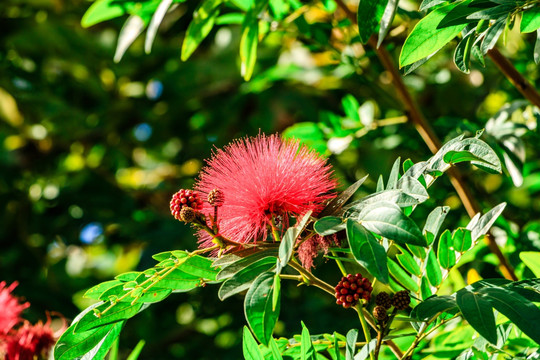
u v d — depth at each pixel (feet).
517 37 3.55
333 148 3.35
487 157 2.36
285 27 3.28
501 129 3.07
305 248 2.48
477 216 2.54
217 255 2.57
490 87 4.05
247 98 5.06
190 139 5.68
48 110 5.71
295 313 4.30
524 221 3.72
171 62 5.73
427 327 2.52
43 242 5.43
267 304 2.31
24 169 5.78
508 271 2.89
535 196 3.95
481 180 3.59
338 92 4.74
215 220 2.47
